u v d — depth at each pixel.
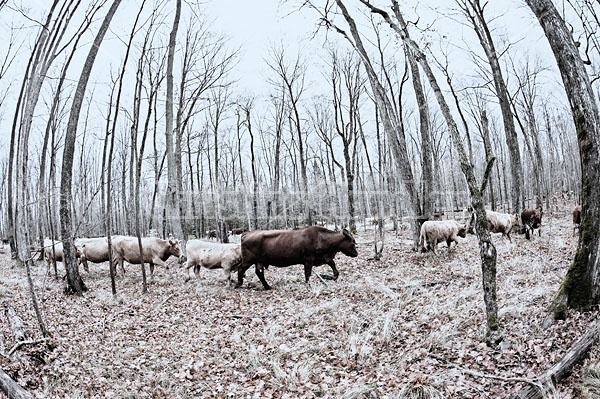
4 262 19.55
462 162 6.30
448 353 6.25
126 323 8.91
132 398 5.79
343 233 11.98
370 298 9.56
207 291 11.71
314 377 6.14
